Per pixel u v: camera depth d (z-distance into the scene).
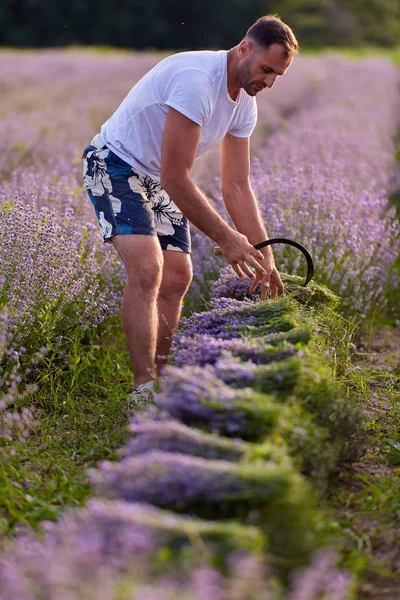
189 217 4.62
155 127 4.74
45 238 5.42
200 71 4.51
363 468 4.14
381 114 18.67
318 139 13.20
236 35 55.88
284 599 2.48
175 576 2.29
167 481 2.73
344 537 3.37
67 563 2.35
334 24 56.88
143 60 29.45
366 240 7.41
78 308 5.73
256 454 2.90
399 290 8.04
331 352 4.95
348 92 22.72
